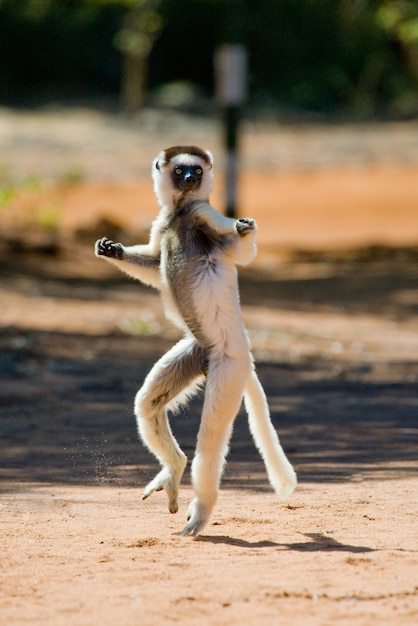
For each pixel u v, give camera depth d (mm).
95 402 34219
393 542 18531
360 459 26578
